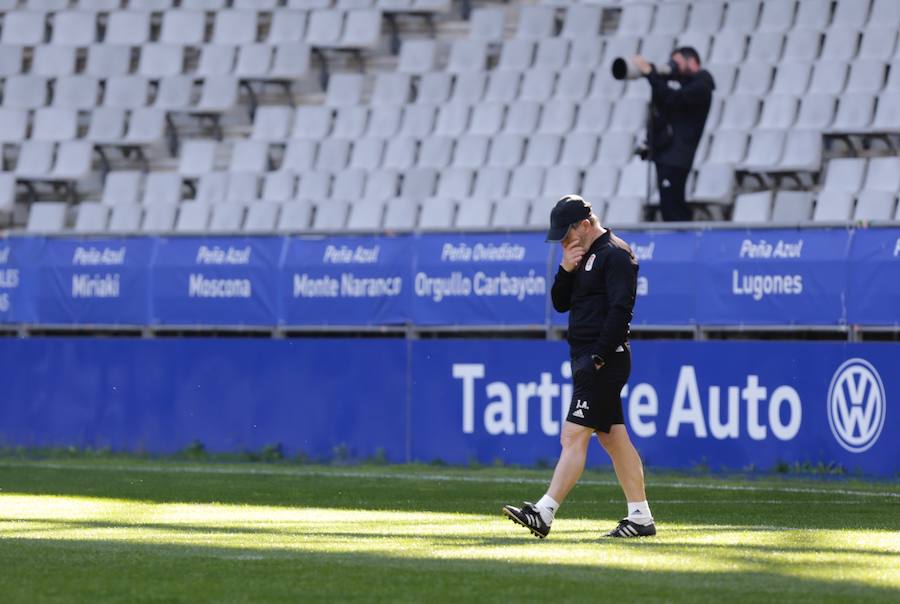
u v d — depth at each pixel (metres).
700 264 51.66
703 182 67.25
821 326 49.91
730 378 50.69
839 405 49.19
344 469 52.66
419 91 80.38
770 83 72.62
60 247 61.41
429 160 75.88
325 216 73.69
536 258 53.62
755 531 31.27
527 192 71.69
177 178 79.56
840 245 49.72
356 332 58.34
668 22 78.00
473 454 54.19
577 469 29.20
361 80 82.31
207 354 58.47
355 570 24.23
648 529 29.83
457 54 81.19
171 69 87.44
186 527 32.44
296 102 84.62
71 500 40.50
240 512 36.56
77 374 60.53
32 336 62.84
